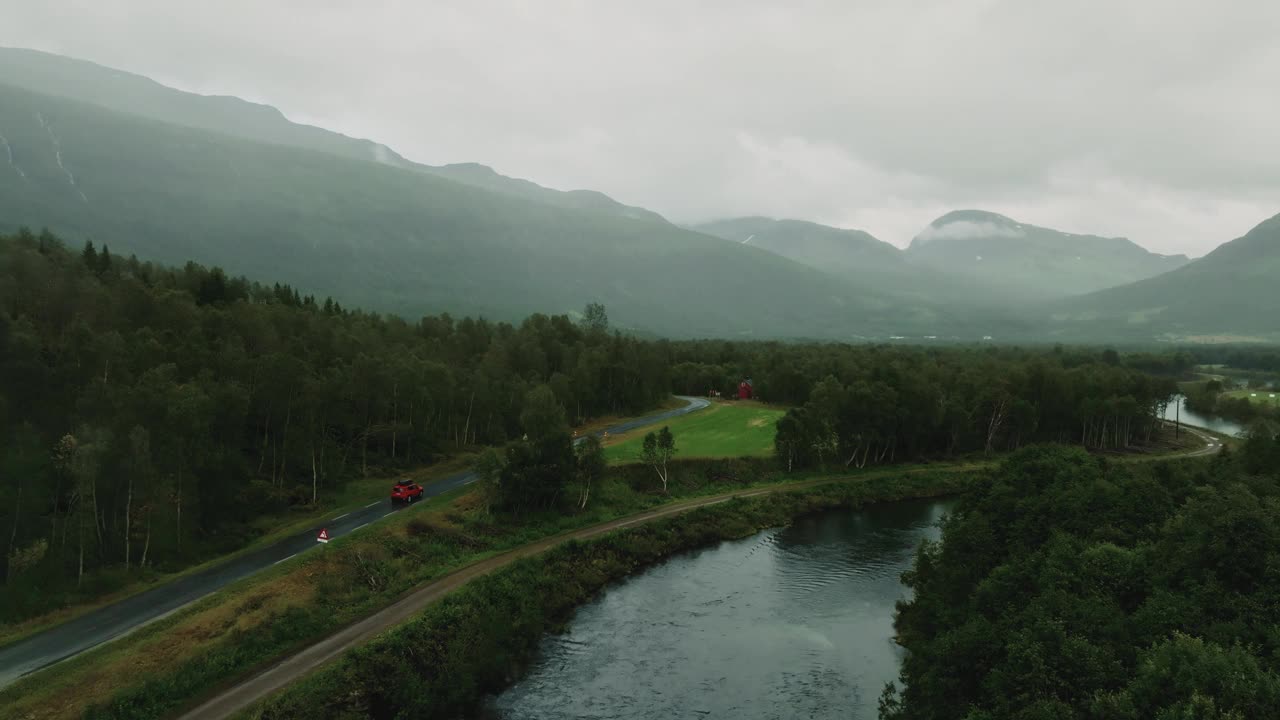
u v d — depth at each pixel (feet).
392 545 229.25
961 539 186.19
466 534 253.65
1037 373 522.06
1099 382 541.75
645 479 354.95
